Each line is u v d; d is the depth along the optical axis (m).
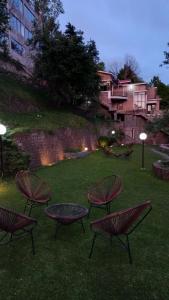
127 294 2.80
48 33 18.55
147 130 10.30
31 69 24.25
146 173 9.09
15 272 3.15
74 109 20.80
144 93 31.45
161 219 4.86
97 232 3.57
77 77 17.58
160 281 3.02
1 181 7.13
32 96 17.75
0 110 12.66
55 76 16.98
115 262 3.39
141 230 4.34
